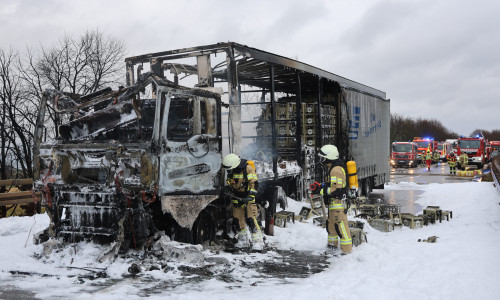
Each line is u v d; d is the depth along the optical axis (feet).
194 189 21.01
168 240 20.31
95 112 22.25
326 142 44.21
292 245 24.49
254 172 23.72
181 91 20.88
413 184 71.92
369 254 21.98
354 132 47.37
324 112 43.88
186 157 20.77
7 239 24.32
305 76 42.39
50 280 16.66
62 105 23.17
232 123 27.07
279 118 40.24
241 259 20.72
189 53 29.17
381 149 57.62
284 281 17.33
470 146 126.11
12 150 79.51
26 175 79.25
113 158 19.74
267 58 31.91
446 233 26.89
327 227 22.90
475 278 16.16
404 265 19.10
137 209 19.61
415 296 14.55
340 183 22.40
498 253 20.26
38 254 19.92
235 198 23.67
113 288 15.62
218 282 16.85
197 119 22.16
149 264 18.51
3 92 78.28
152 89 30.78
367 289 15.23
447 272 17.16
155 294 15.06
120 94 21.09
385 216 31.55
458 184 63.46
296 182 37.93
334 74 43.27
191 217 20.86
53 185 20.95
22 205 39.40
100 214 20.21
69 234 20.84
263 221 29.91
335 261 21.11
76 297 14.53
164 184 19.81
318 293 14.84
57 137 23.98
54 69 81.05
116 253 19.03
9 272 17.80
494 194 47.01
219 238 24.67
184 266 18.28
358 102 49.11
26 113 78.69
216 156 22.12
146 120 25.22
